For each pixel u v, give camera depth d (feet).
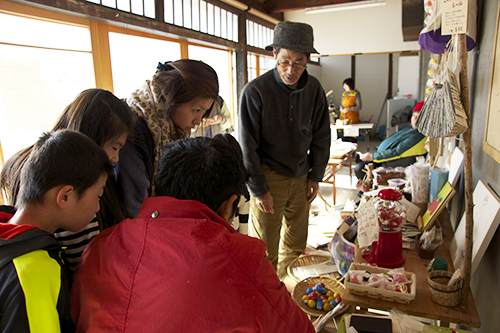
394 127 26.27
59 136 2.12
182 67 3.76
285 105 6.17
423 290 4.08
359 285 3.99
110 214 3.28
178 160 2.23
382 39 20.86
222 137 3.22
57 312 1.90
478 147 5.32
